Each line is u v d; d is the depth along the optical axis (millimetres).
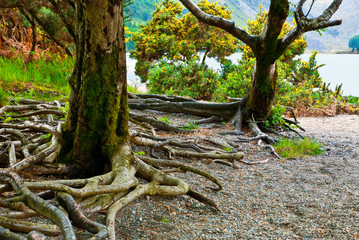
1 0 10078
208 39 23859
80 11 3928
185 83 16859
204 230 3324
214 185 4672
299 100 13234
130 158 3984
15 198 2672
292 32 7562
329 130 9750
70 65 11086
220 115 9047
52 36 12180
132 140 5188
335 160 6418
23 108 5922
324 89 15469
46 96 8281
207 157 5430
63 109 6117
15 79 8961
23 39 14484
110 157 4020
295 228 3514
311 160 6371
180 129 7340
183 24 23984
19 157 4293
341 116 13039
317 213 3922
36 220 3031
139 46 24312
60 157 4148
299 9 7469
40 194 3242
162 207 3777
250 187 4723
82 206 3051
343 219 3744
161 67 17672
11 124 5031
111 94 4027
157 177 3959
